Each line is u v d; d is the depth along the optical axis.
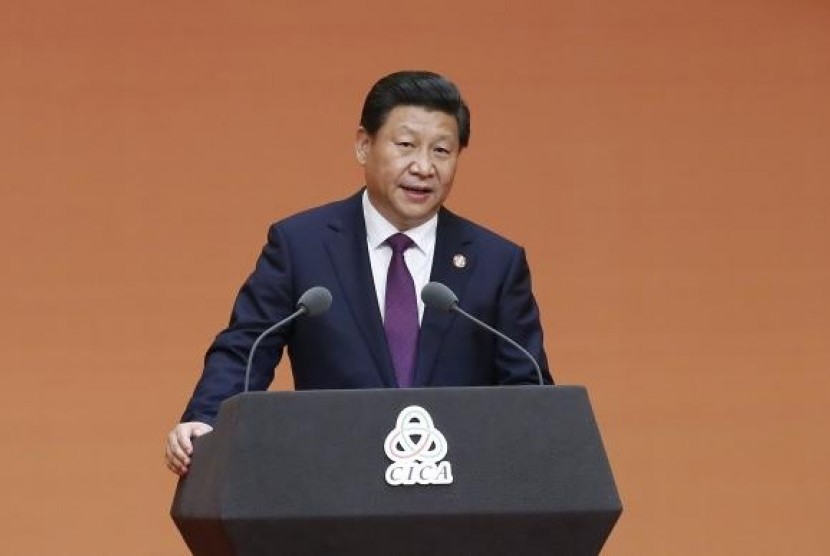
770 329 22.92
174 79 22.86
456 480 9.86
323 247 13.27
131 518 22.19
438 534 9.85
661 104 23.14
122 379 22.41
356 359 12.88
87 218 22.62
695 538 22.59
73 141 22.70
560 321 22.83
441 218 13.47
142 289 22.56
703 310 22.92
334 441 9.81
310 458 9.77
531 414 10.05
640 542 22.55
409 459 9.84
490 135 22.95
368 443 9.83
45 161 22.64
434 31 23.06
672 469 22.69
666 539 22.56
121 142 22.75
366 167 13.43
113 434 22.31
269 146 22.86
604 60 23.14
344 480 9.75
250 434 9.78
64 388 22.34
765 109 23.16
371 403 9.91
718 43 23.22
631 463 22.69
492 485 9.88
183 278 22.62
